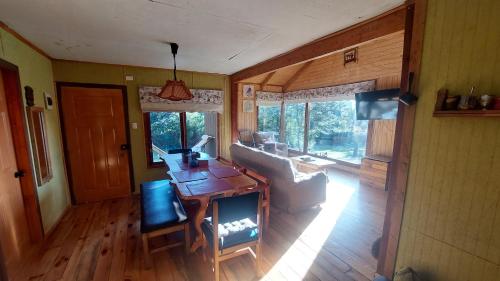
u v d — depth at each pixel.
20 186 2.29
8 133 2.15
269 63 3.49
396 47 4.00
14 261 2.08
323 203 3.38
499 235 1.21
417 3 1.49
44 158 2.73
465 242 1.34
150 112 4.11
